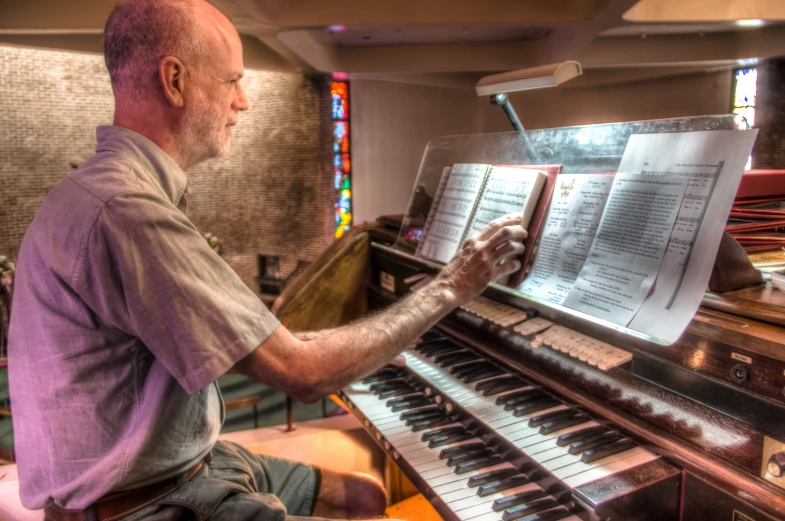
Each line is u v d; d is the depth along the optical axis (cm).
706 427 115
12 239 983
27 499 112
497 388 162
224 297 104
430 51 951
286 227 1172
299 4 675
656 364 123
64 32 664
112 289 101
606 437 132
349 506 166
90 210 100
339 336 114
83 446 107
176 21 108
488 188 168
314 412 448
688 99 1030
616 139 138
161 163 112
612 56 907
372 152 1136
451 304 129
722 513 112
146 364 109
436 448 152
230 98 119
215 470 133
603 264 130
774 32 830
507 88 178
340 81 1088
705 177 115
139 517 111
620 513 114
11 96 956
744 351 105
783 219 147
